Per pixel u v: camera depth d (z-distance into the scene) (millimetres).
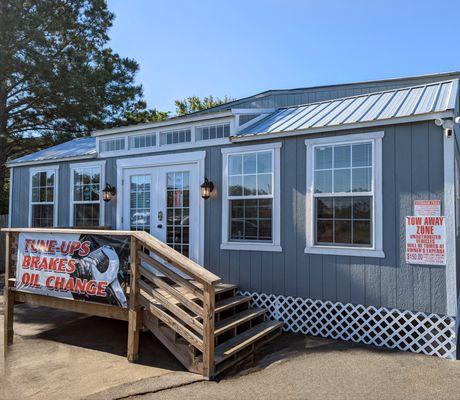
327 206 5859
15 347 5469
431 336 4941
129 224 8016
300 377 4234
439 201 4980
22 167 10344
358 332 5551
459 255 6562
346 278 5605
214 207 6906
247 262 6492
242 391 3906
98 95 17328
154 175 7719
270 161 6379
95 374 4430
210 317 4246
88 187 8820
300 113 7230
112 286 4973
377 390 3867
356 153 5633
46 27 15977
